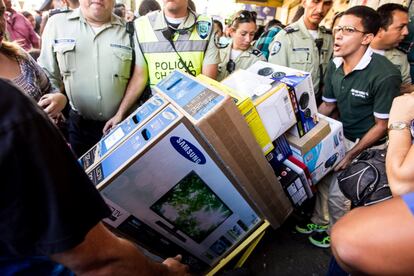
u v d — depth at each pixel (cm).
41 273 51
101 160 92
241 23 205
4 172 34
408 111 77
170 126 82
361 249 40
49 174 37
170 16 145
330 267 101
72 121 173
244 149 92
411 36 212
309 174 116
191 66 151
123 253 49
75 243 39
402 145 72
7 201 35
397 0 233
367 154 105
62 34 151
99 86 157
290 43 202
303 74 107
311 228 161
